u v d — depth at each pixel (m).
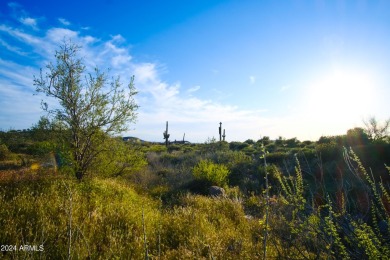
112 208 6.16
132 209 6.46
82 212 5.61
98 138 9.57
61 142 9.28
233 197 9.43
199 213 6.80
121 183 10.07
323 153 13.35
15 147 21.22
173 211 7.35
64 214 5.16
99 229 5.01
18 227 4.56
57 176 8.14
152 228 5.54
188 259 4.27
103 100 9.41
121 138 10.38
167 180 13.02
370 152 12.17
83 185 7.53
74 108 9.24
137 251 4.45
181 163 18.41
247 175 13.35
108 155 9.95
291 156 14.81
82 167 9.40
